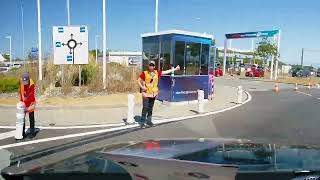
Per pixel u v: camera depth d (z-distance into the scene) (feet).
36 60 84.23
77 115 45.24
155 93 39.27
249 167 7.02
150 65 39.01
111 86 67.62
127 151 8.57
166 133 34.27
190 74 58.95
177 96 56.70
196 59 59.72
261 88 104.63
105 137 32.24
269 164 7.25
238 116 45.73
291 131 35.45
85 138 31.73
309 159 7.84
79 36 66.44
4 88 67.41
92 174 6.95
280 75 255.70
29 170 7.45
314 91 96.58
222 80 154.81
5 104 52.54
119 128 36.88
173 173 6.84
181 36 56.85
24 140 30.66
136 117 44.19
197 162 7.37
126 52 178.09
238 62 245.04
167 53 57.06
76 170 7.16
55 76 74.54
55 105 52.06
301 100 68.18
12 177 7.26
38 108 49.78
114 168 7.19
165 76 57.11
